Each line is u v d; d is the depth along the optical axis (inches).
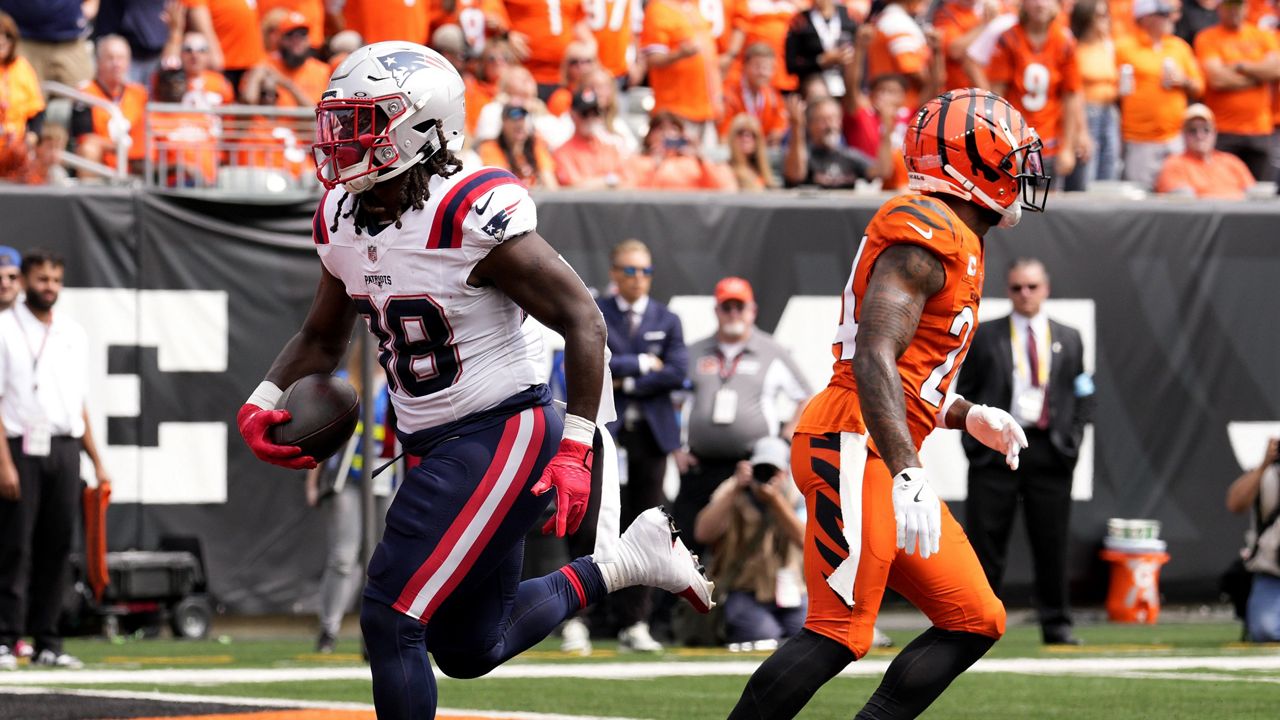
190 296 1531.7
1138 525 1672.0
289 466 587.2
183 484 1520.7
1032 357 1358.3
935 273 570.6
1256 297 1739.7
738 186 1800.0
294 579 1536.7
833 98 1900.8
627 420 1380.4
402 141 534.6
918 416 585.9
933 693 577.3
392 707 543.8
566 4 1945.1
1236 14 2043.6
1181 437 1715.1
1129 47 2018.9
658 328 1389.0
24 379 1248.2
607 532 633.6
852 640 571.5
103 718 853.8
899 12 1875.0
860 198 1657.2
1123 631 1561.3
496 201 540.4
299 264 1556.3
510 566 587.2
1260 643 1405.0
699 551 1417.3
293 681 1083.9
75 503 1269.7
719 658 1273.4
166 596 1482.5
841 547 571.5
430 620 589.3
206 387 1530.5
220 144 1608.0
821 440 583.8
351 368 1357.0
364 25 1844.2
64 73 1797.5
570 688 1037.8
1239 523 1726.1
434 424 561.3
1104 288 1704.0
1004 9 1957.4
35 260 1264.8
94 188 1517.0
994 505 1363.2
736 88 2010.3
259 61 1859.0
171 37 1847.9
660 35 1915.6
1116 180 1985.7
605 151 1759.4
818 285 1642.5
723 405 1396.4
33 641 1279.5
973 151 597.6
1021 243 1689.2
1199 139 1930.4
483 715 877.8
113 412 1510.8
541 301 545.3
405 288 546.9
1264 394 1738.4
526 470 555.2
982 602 579.2
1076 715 900.0
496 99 1792.6
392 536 551.5
